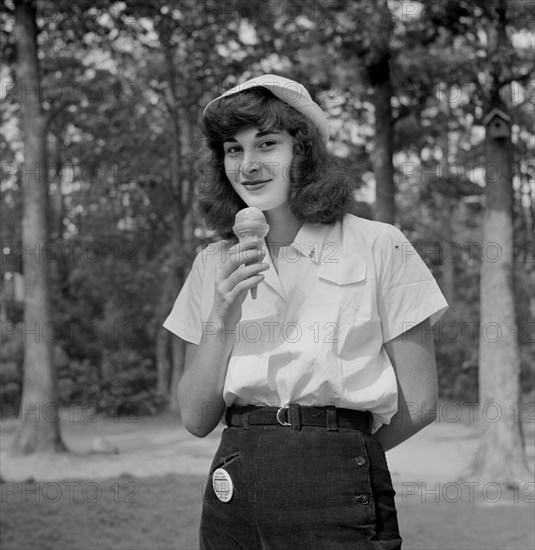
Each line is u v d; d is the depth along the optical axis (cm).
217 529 208
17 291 1231
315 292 205
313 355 198
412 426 211
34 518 695
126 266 2269
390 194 1115
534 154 1120
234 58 1602
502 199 923
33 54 1225
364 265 205
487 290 929
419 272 210
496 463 908
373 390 200
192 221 2027
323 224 212
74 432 1611
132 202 2189
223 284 203
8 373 1992
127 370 2136
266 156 212
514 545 615
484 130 943
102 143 2005
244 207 230
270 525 198
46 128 1240
